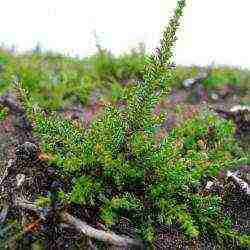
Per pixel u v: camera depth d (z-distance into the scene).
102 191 0.34
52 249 0.32
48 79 0.57
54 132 0.34
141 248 0.33
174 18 0.32
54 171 0.35
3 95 0.48
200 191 0.38
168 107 0.58
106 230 0.32
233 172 0.41
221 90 0.64
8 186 0.35
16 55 0.68
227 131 0.44
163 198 0.34
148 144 0.34
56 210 0.32
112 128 0.33
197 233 0.31
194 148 0.39
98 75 0.64
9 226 0.32
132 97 0.34
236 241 0.35
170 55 0.32
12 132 0.44
